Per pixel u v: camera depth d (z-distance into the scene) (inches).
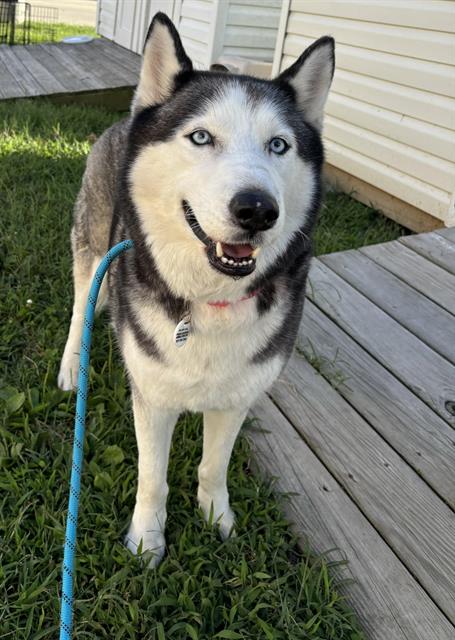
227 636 20.7
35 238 45.1
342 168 65.9
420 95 54.2
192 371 21.2
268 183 18.3
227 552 24.2
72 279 40.9
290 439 30.5
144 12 119.6
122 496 26.0
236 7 83.7
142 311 21.7
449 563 24.7
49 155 63.6
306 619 22.2
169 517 26.2
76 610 21.3
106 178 32.1
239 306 21.1
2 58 117.7
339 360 36.6
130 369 22.5
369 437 31.0
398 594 23.5
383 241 55.7
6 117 76.2
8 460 26.5
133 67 113.3
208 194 18.6
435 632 22.1
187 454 29.1
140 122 22.5
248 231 18.1
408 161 56.6
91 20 240.1
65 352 33.4
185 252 20.6
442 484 28.5
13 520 23.6
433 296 43.8
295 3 68.6
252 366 21.8
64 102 93.0
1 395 29.9
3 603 21.1
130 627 20.5
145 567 23.1
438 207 53.9
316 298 42.6
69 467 26.6
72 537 18.7
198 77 22.6
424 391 34.6
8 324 35.5
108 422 29.8
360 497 27.6
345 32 62.3
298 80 23.7
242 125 20.4
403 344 38.5
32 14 232.2
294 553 25.3
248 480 28.0
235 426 23.8
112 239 28.1
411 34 54.4
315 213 23.3
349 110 63.5
